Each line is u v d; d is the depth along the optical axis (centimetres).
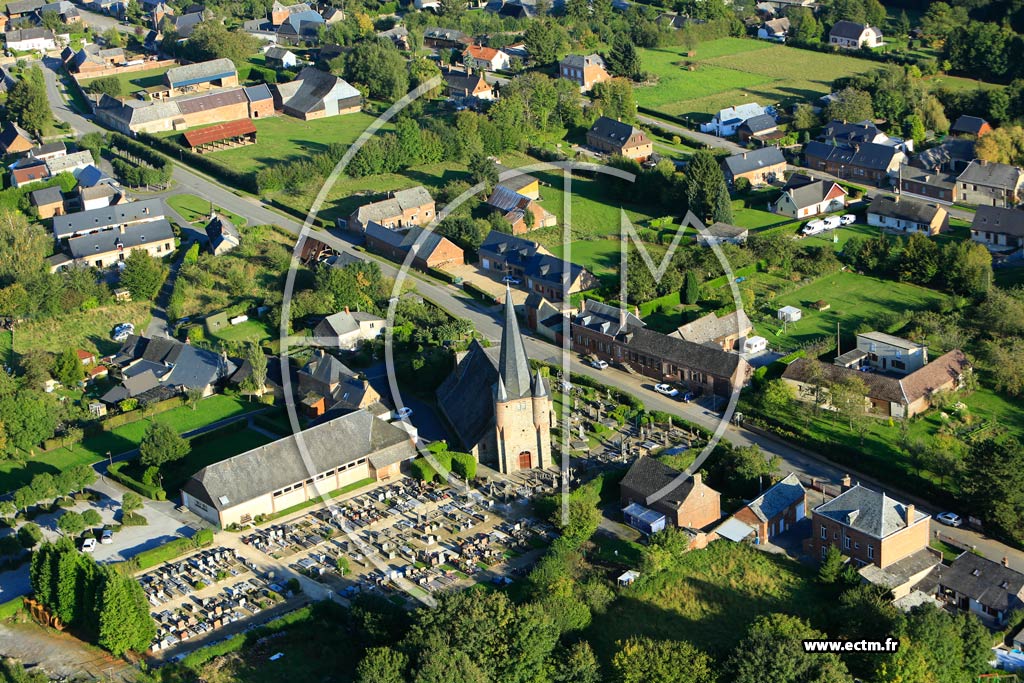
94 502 16975
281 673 13288
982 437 17550
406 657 12681
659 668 12512
